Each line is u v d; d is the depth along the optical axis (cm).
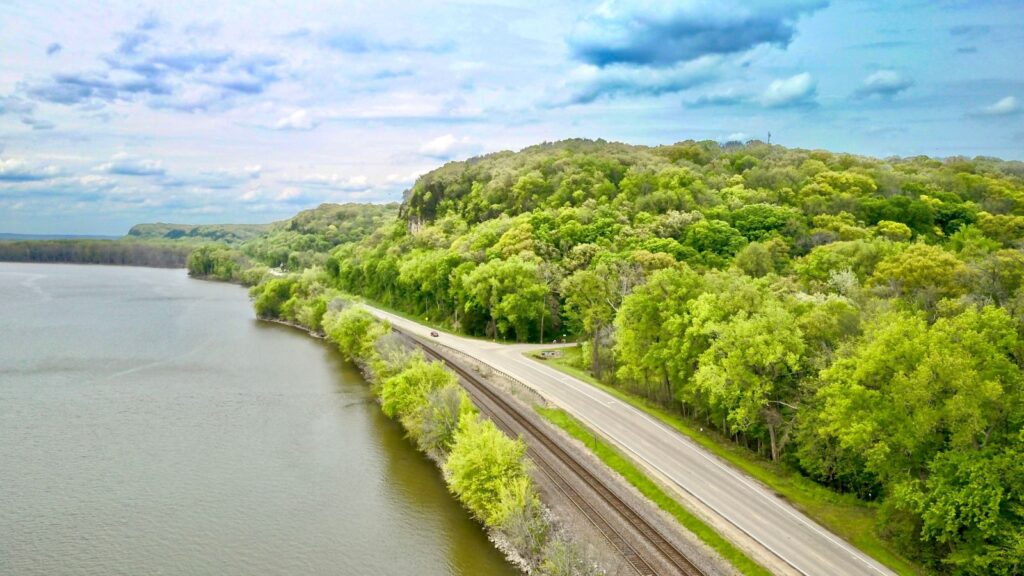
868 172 16688
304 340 14075
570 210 14675
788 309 6856
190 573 4906
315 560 5062
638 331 7556
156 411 8775
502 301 11925
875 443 4581
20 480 6506
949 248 11312
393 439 7712
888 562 4216
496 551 5081
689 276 7400
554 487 5488
